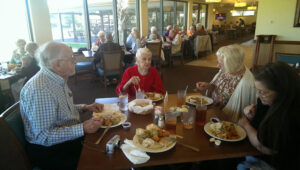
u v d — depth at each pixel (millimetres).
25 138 1272
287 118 919
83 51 5184
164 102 1602
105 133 1220
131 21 7129
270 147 963
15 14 4094
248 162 1224
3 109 2922
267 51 4980
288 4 4629
